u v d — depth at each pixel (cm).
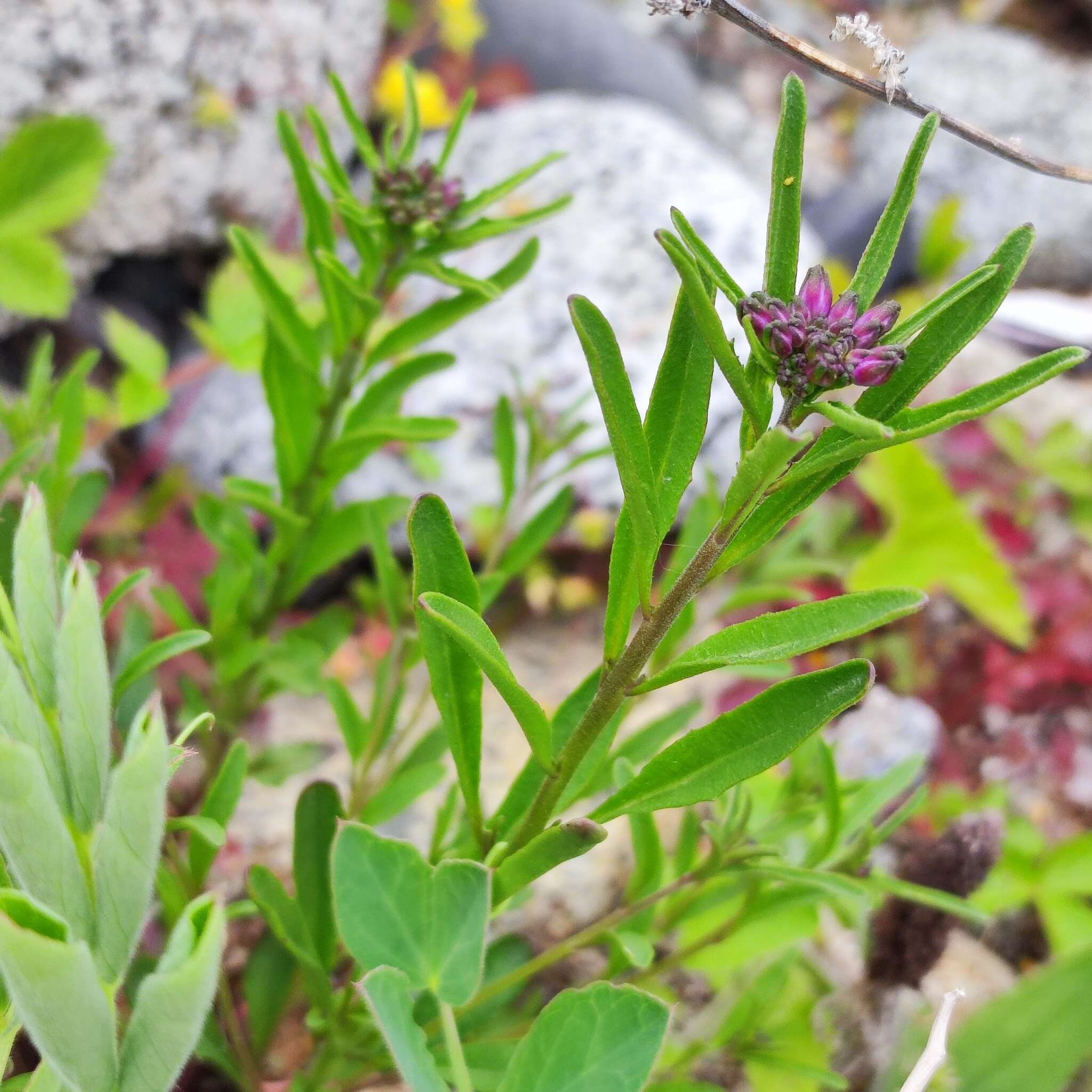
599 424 55
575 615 55
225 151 57
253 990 27
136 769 16
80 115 41
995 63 119
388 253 28
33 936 16
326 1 60
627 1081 19
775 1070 30
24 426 31
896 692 55
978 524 56
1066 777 54
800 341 18
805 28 123
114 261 58
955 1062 25
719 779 19
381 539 29
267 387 29
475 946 19
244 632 32
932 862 29
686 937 32
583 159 68
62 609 18
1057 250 109
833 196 98
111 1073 17
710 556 19
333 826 24
